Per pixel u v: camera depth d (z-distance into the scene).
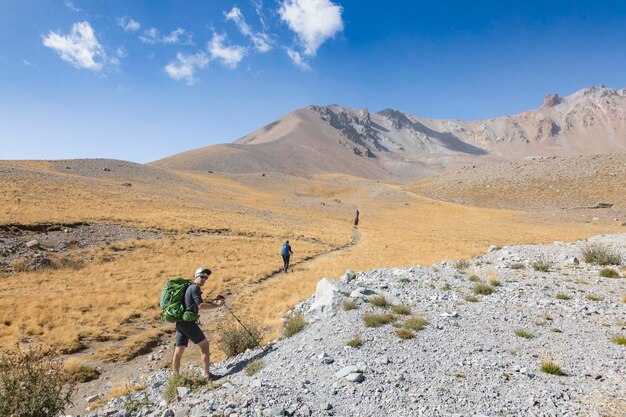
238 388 6.63
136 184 92.38
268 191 147.88
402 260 33.47
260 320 16.66
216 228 46.00
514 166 152.38
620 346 7.70
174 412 6.14
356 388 6.28
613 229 72.12
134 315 18.11
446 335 8.77
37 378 6.64
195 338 8.01
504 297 11.87
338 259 34.53
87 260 28.94
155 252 33.00
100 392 10.43
